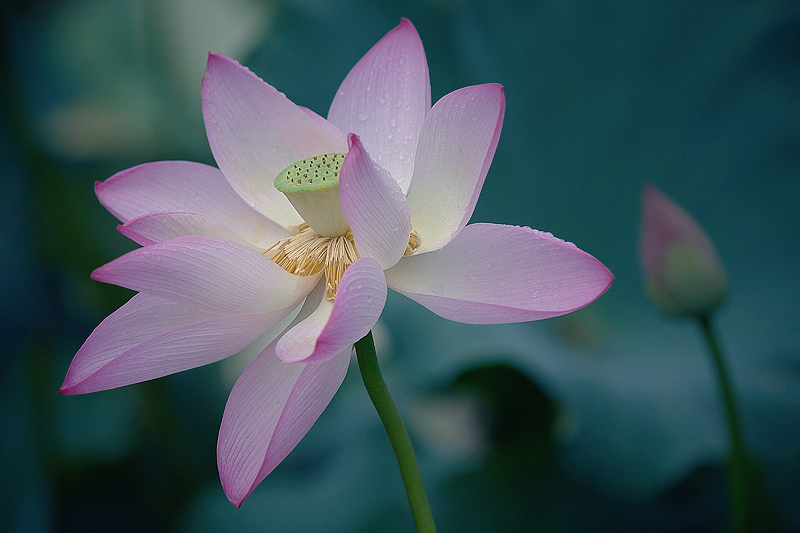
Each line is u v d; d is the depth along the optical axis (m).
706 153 1.33
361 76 1.12
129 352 1.06
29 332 1.30
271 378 1.08
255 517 1.27
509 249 1.07
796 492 1.22
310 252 1.10
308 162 1.10
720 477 1.25
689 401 1.26
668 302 1.20
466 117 1.08
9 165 1.31
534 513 1.23
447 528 1.24
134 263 1.04
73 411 1.33
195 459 1.32
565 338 1.32
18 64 1.31
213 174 1.12
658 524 1.23
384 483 1.26
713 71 1.33
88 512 1.29
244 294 1.06
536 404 1.27
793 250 1.30
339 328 1.03
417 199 1.10
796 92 1.31
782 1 1.32
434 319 1.29
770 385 1.26
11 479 1.27
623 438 1.23
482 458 1.27
